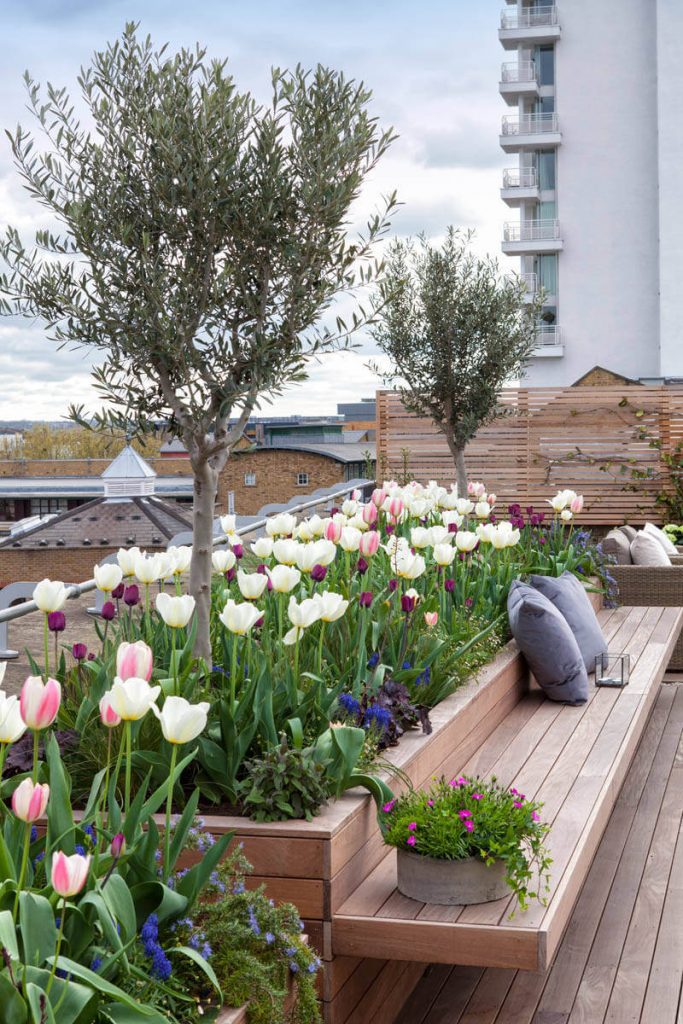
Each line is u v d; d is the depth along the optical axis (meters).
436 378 12.45
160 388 4.10
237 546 5.27
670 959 4.08
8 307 3.95
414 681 4.68
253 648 4.12
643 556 9.66
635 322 49.31
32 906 2.14
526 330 12.71
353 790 3.66
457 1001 3.89
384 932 3.17
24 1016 2.01
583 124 49.28
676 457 14.77
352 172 3.93
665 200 48.16
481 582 6.42
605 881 4.79
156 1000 2.39
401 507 5.94
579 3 49.06
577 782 4.43
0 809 2.78
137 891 2.49
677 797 5.88
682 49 47.81
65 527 29.97
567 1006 3.78
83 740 3.53
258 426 71.69
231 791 3.49
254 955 2.79
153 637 4.20
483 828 3.30
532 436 15.01
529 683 6.24
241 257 4.02
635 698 5.92
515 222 49.91
